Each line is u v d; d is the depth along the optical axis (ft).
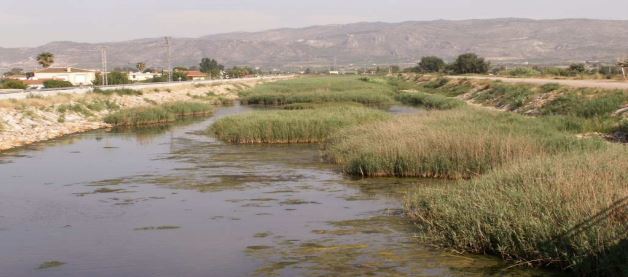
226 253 37.88
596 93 122.21
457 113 101.50
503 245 34.68
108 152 89.10
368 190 56.65
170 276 34.01
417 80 365.40
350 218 46.14
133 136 111.86
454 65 407.85
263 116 111.55
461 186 46.47
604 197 34.68
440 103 169.68
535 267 33.01
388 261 35.32
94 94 175.73
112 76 322.14
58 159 82.23
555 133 73.26
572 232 32.04
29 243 41.06
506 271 32.73
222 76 495.00
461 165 60.13
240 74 565.12
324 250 37.88
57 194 58.08
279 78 506.07
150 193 57.88
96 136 112.57
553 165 45.09
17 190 60.39
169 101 207.92
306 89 259.39
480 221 36.68
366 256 36.40
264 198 54.65
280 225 44.60
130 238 41.86
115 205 52.70
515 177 43.83
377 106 182.50
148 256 37.68
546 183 39.93
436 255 35.99
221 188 59.88
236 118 111.55
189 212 49.55
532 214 35.35
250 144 96.02
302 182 62.34
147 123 139.44
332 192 56.59
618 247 29.96
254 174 67.87
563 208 34.63
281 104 204.64
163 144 98.22
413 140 65.41
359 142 75.20
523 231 34.19
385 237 40.34
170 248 39.27
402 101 200.85
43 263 36.76
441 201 42.47
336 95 203.51
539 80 199.52
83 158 83.05
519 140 63.16
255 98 213.87
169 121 145.07
